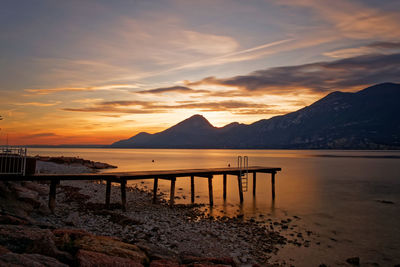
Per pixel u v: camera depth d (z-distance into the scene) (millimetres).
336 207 28312
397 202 31297
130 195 30766
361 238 18453
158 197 31500
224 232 17844
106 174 22031
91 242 8789
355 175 62844
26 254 7000
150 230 16141
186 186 42844
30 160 18656
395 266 14227
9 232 8406
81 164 68375
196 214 23062
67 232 9617
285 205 29031
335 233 19453
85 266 7215
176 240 15031
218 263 9641
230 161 118812
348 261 14602
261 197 33812
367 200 32438
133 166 81750
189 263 9562
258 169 33594
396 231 20031
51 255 7574
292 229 20078
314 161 125500
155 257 9211
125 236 14422
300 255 15086
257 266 10836
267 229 19562
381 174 65438
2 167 17578
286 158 158500
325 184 47031
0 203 14227
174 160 126500
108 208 21859
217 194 35594
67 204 22594
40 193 24844
